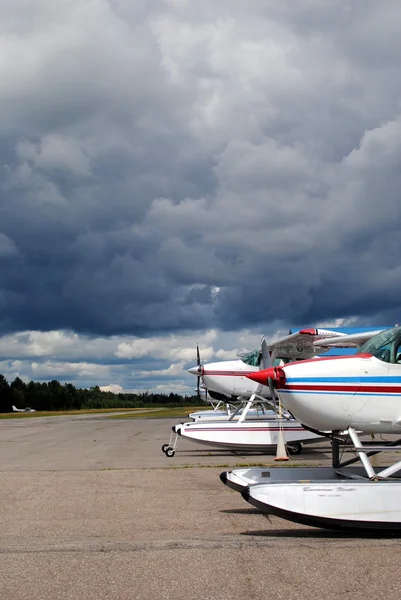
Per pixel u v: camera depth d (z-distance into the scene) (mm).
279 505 5188
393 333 6531
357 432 6461
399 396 6266
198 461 11750
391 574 3895
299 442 12953
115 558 4379
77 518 6070
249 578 3852
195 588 3662
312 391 6258
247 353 18141
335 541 4949
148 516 6113
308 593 3535
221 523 5730
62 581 3832
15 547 4781
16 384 122188
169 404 115688
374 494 5203
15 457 13195
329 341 11328
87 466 11023
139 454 13555
